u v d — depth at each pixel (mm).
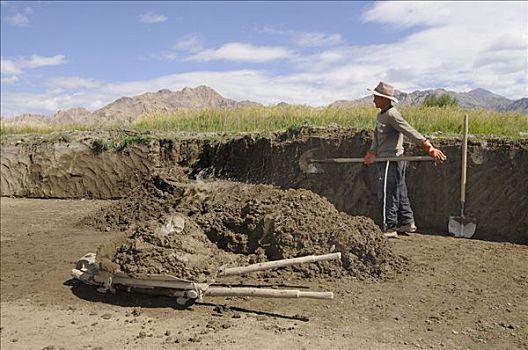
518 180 8031
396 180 7664
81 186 14758
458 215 8336
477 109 13539
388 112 7477
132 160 14391
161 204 10000
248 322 5098
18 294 6375
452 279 6016
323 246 6418
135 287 5844
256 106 17688
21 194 15094
